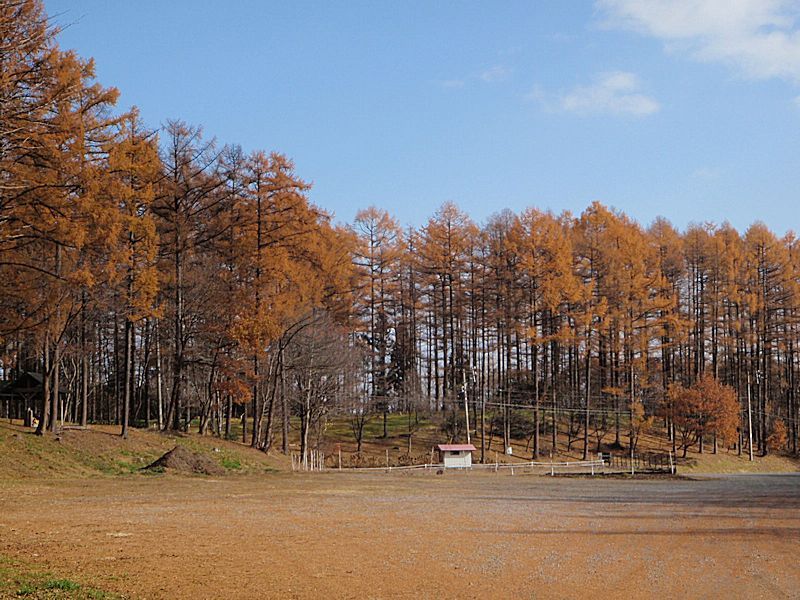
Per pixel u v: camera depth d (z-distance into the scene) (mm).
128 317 31812
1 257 27312
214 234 39312
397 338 62375
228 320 38562
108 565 10828
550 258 50250
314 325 42062
